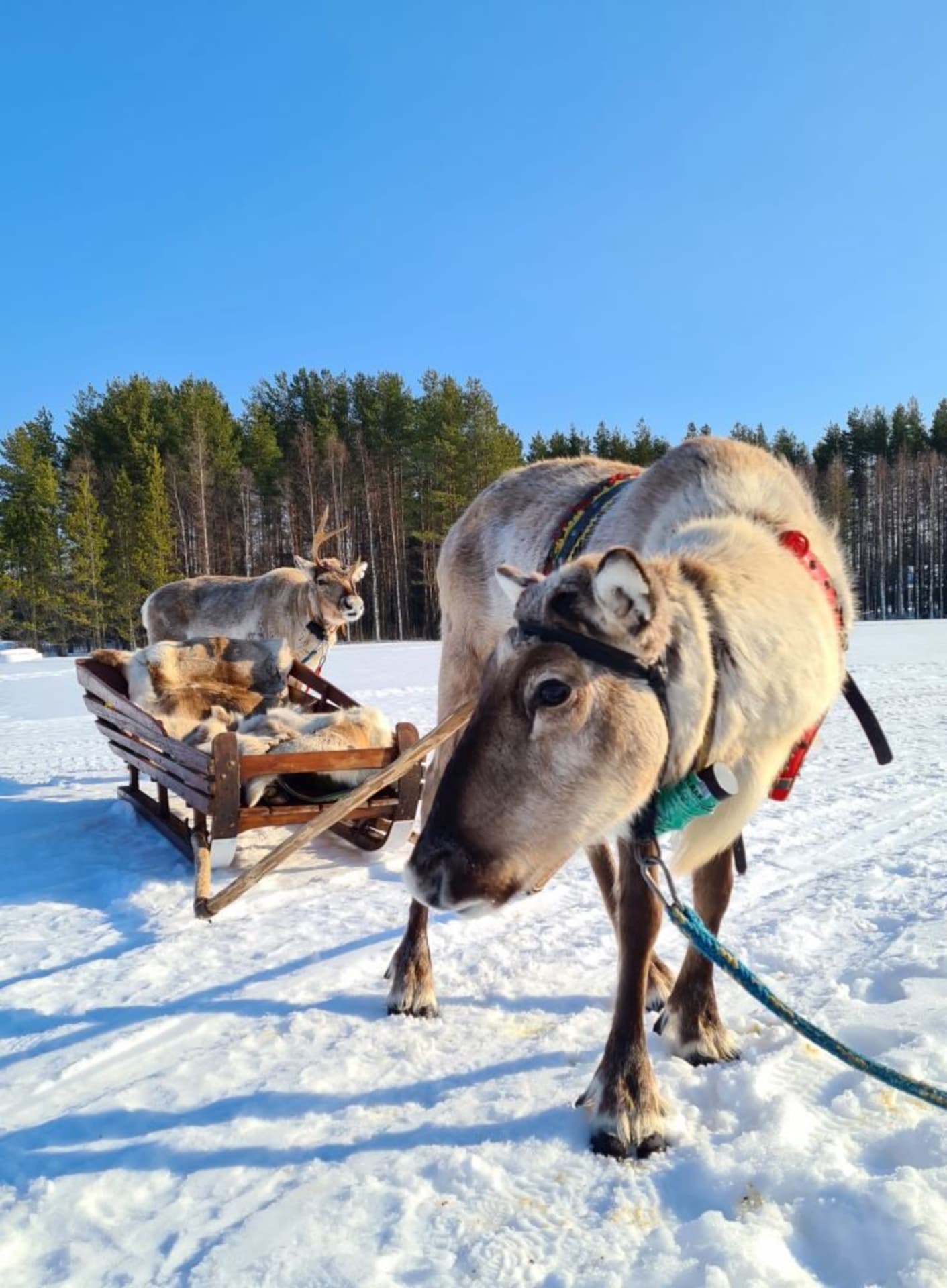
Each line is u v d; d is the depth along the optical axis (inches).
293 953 160.6
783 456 144.7
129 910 184.9
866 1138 96.0
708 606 100.6
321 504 2138.3
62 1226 89.8
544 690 91.2
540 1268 80.0
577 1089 111.2
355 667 773.9
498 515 176.6
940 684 538.6
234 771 187.0
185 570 2076.8
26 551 1899.6
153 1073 119.1
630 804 94.0
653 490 135.7
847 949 152.1
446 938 165.9
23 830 253.8
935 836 221.1
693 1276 76.2
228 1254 84.2
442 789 94.3
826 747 345.1
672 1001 123.4
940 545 2625.5
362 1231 86.8
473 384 1910.7
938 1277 72.7
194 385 2352.4
